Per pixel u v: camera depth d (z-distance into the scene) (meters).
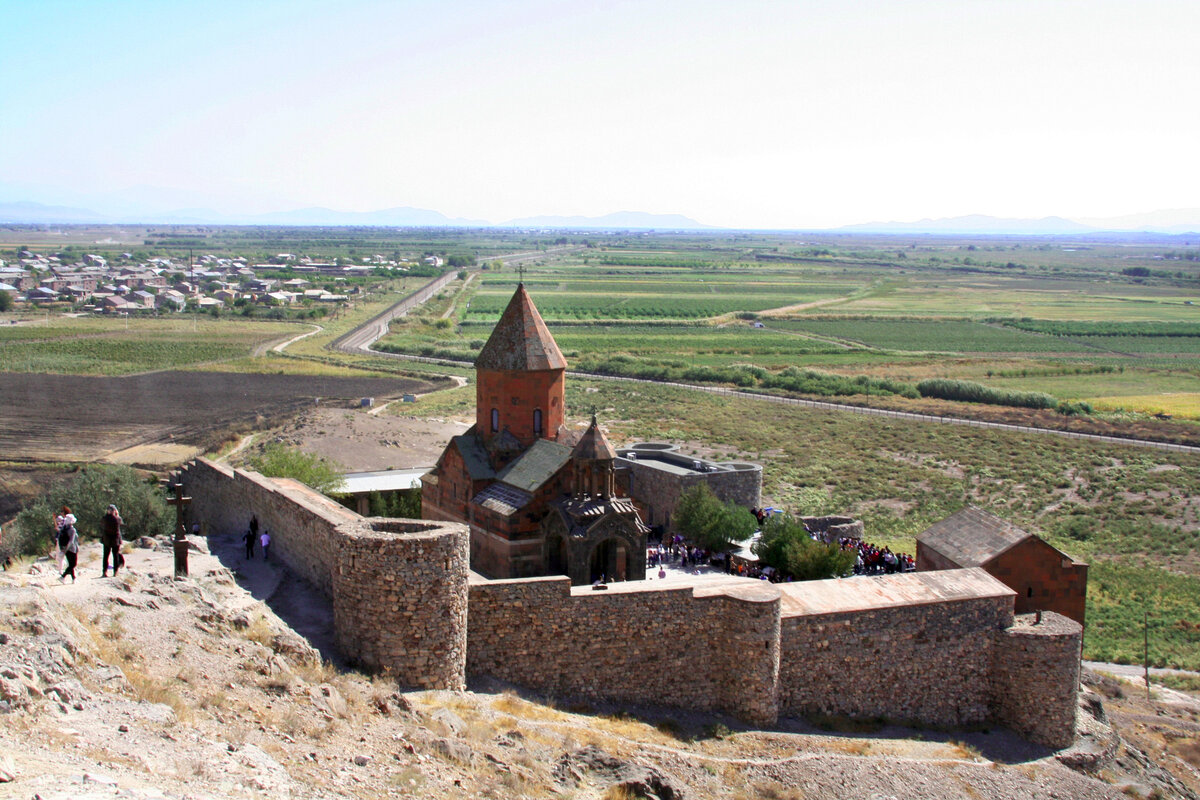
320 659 25.27
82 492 48.06
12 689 16.34
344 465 77.69
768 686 30.91
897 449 95.56
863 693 33.16
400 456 82.38
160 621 23.38
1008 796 29.20
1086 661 49.00
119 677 18.94
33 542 44.84
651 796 22.78
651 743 27.08
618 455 62.81
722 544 49.88
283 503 35.22
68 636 19.16
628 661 30.30
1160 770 34.81
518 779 20.81
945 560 42.62
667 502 55.91
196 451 85.88
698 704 31.31
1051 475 85.56
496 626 28.70
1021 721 34.16
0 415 101.75
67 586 24.83
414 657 26.06
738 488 56.16
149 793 14.59
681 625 30.86
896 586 34.81
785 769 27.45
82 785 14.12
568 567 43.22
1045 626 35.09
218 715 19.14
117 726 16.97
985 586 35.47
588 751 24.08
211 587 28.84
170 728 17.58
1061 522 74.12
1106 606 56.75
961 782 29.20
